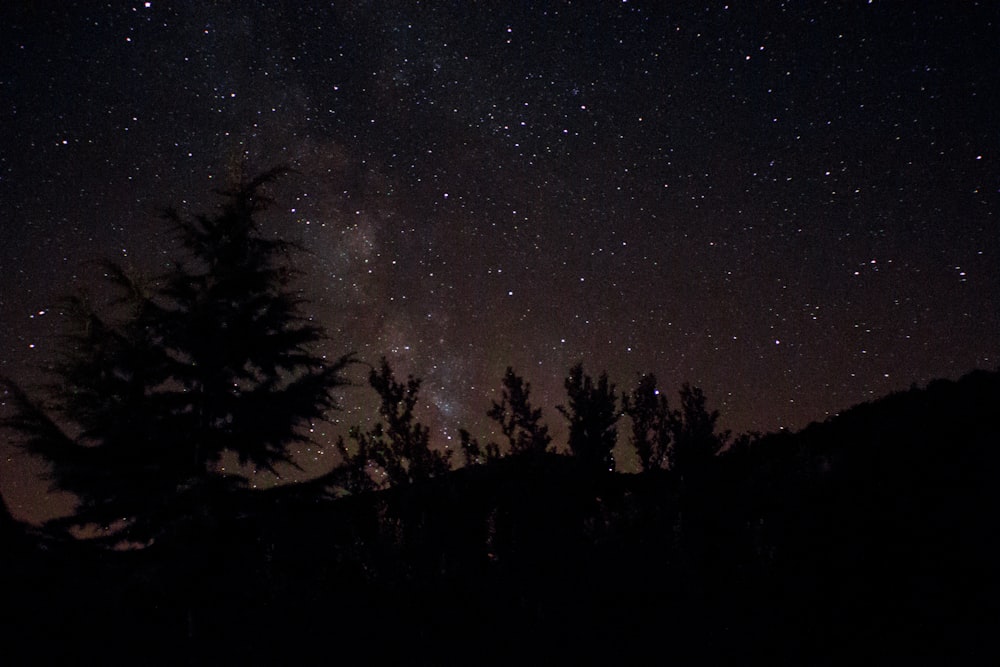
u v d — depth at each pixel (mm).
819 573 5578
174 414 8062
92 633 7062
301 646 6586
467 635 6215
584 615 5973
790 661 4820
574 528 7613
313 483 8133
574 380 9883
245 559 7648
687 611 5602
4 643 6684
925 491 6277
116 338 8156
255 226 8562
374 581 7281
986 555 5258
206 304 7906
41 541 7289
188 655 6773
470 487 8633
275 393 8117
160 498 7766
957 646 4527
